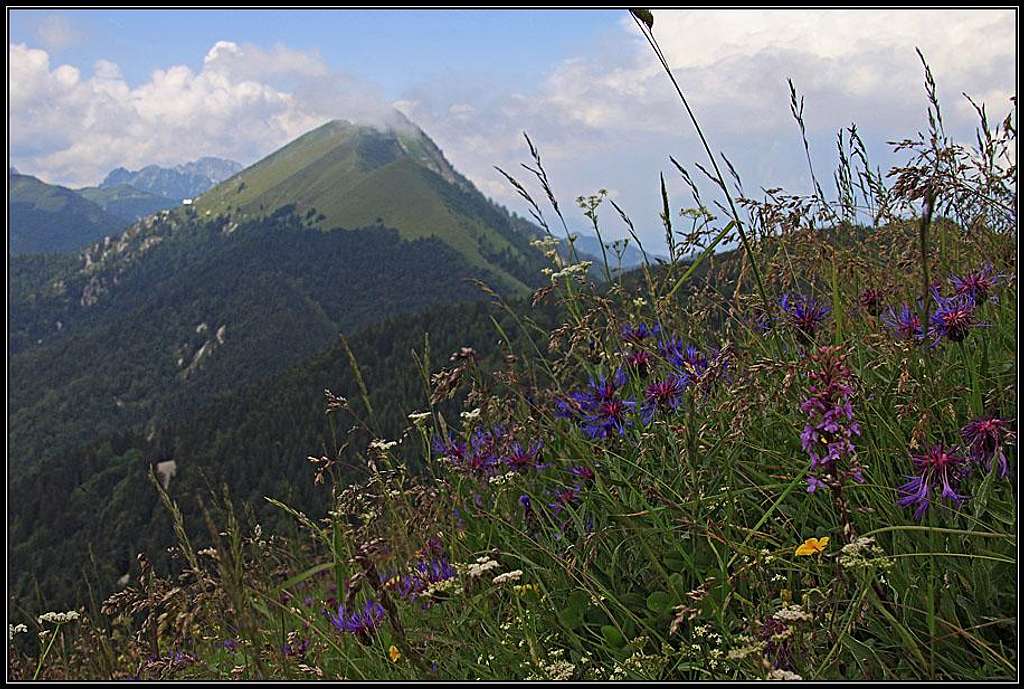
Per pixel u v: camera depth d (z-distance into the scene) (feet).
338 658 10.47
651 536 9.62
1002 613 7.50
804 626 7.36
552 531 11.10
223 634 11.36
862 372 9.77
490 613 10.17
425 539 11.29
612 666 8.64
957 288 9.86
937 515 8.27
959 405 9.31
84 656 11.21
